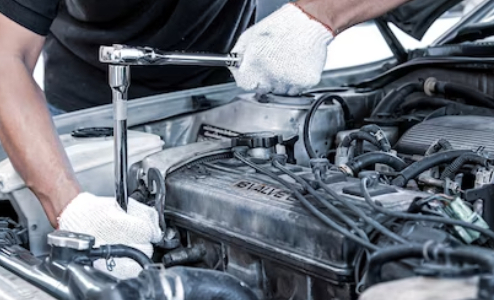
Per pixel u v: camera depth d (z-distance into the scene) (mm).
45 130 1268
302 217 999
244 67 1286
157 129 1668
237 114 1619
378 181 1104
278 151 1427
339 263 937
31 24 1298
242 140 1379
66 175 1243
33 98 1290
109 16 2592
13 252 1155
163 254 1350
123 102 1116
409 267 868
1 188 1302
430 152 1286
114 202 1195
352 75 2135
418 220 914
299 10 1281
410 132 1429
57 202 1224
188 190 1223
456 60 1687
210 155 1375
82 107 2932
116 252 1032
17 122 1251
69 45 2777
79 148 1389
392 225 967
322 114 1544
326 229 953
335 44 3129
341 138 1512
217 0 2467
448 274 681
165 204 1285
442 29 2627
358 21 1326
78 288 894
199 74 2740
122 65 1087
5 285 1030
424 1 1896
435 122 1434
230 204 1120
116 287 841
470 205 1082
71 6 2688
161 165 1321
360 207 1005
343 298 977
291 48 1257
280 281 1096
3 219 1382
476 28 2051
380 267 799
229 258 1173
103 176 1392
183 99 1859
